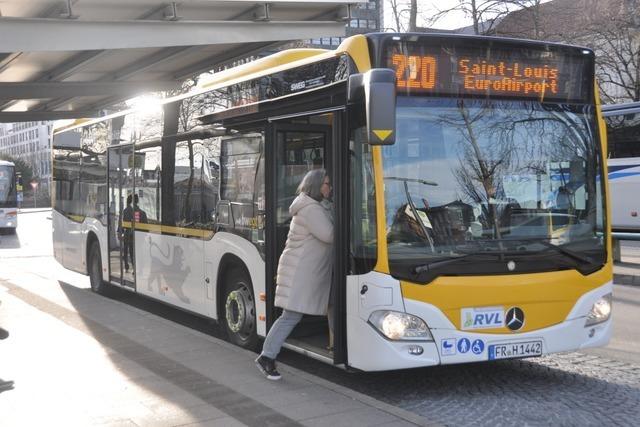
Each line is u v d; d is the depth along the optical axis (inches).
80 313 385.1
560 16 1015.0
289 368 258.8
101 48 658.8
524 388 241.4
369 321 217.5
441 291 215.5
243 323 293.9
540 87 236.8
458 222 220.8
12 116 1091.9
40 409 214.2
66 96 884.6
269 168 269.7
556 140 236.4
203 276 326.0
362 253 220.5
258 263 279.3
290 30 783.1
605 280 237.6
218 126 311.6
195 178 334.3
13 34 611.2
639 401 224.7
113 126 441.7
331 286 241.8
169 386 237.5
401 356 213.3
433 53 224.1
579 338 231.5
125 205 420.8
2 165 1285.7
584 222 236.2
